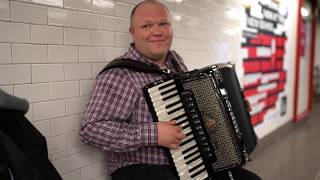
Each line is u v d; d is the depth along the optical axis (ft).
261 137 14.75
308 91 23.98
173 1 8.67
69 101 6.21
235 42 12.12
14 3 5.21
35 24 5.51
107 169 6.93
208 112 5.75
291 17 18.28
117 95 5.66
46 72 5.75
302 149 14.96
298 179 11.26
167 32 6.26
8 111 4.11
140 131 5.41
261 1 14.12
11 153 3.86
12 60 5.25
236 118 5.94
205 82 5.72
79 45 6.29
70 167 6.35
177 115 5.68
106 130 5.40
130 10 7.37
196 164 5.75
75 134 6.39
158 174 5.62
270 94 15.83
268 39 15.24
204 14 10.09
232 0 11.67
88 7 6.40
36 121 5.66
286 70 18.07
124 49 7.31
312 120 22.47
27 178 3.92
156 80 5.86
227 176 6.08
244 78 12.98
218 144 5.81
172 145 5.48
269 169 12.21
